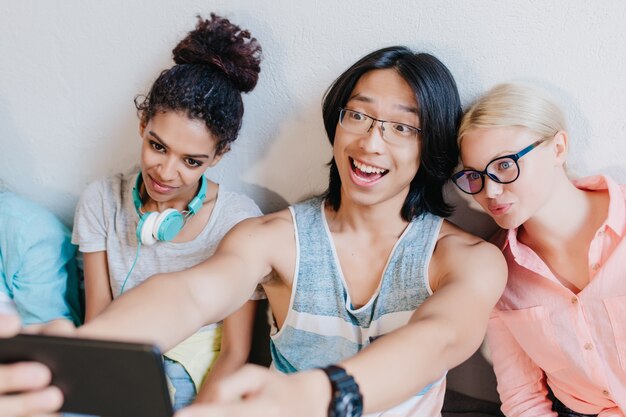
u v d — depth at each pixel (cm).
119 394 48
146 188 111
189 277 75
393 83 92
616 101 103
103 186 119
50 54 123
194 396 116
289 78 114
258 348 139
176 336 66
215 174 128
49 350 48
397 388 62
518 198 92
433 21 103
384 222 101
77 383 49
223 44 104
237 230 96
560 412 111
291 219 104
